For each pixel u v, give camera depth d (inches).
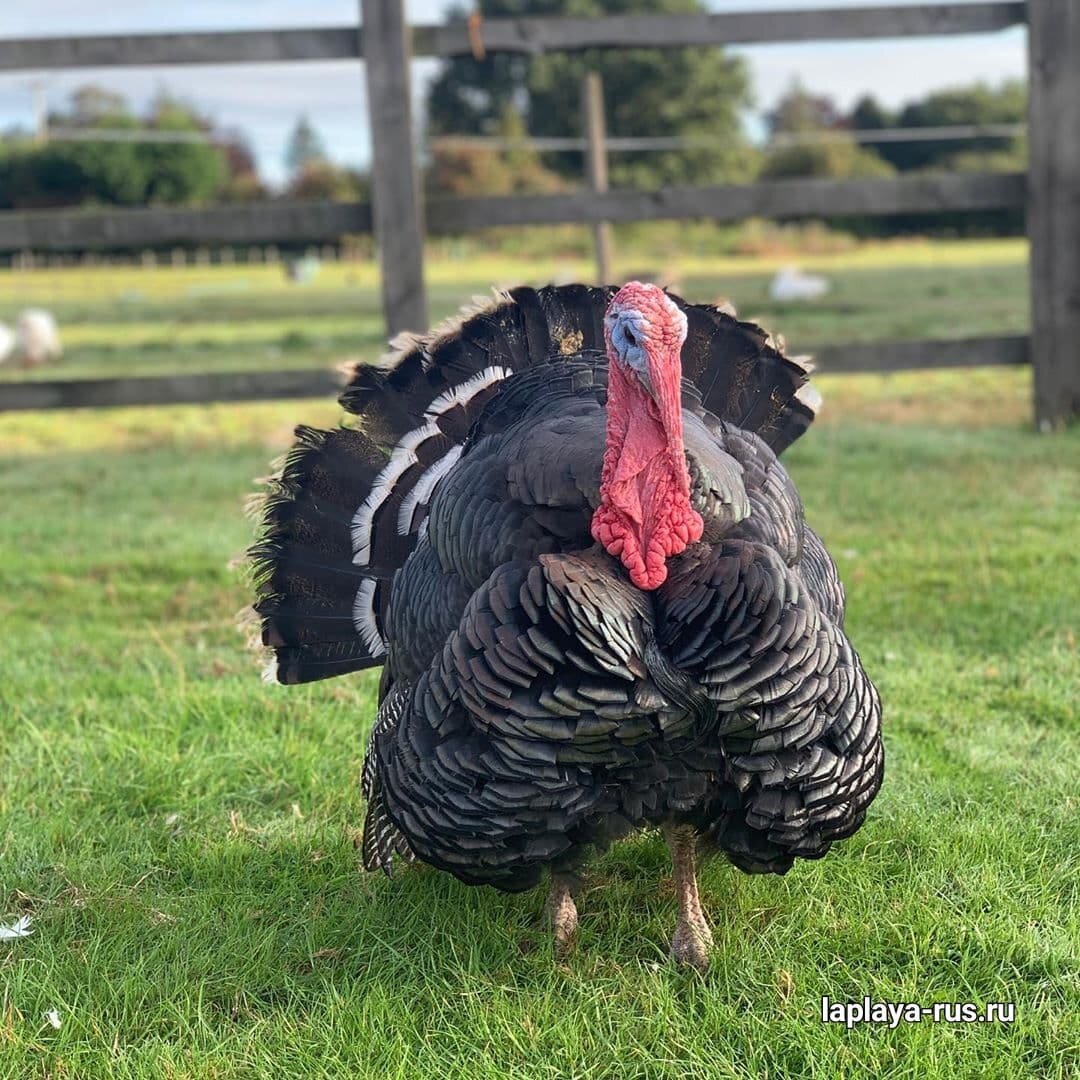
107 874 60.4
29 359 255.1
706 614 45.1
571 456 48.1
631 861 60.7
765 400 60.5
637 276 201.9
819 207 130.3
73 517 120.3
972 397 174.2
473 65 925.2
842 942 53.4
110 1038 49.7
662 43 126.7
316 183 900.6
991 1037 47.7
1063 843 59.7
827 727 46.5
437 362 60.8
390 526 58.6
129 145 917.8
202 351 261.9
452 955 54.0
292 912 57.7
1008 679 77.7
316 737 73.4
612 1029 49.4
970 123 1007.0
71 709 77.2
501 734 45.6
